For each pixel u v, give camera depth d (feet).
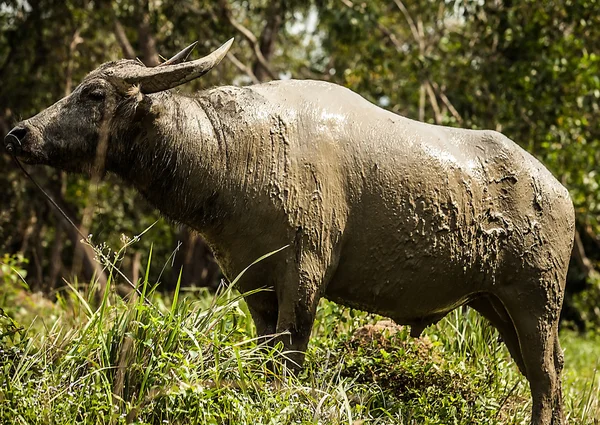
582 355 102.27
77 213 152.46
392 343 56.18
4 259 89.86
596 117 131.64
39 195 138.82
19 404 39.04
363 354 54.19
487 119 120.57
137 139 45.19
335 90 48.93
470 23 122.01
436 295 49.47
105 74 44.78
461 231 48.42
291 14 127.24
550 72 114.21
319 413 41.91
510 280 49.96
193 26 125.49
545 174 50.72
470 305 54.29
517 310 50.16
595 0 112.37
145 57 129.18
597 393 63.31
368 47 125.49
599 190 130.93
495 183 49.29
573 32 122.93
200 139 45.39
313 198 45.83
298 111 47.01
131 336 42.09
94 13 129.08
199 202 45.65
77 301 58.23
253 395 42.86
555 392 51.31
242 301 66.39
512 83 115.34
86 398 39.86
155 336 42.47
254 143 45.80
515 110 116.47
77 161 45.29
